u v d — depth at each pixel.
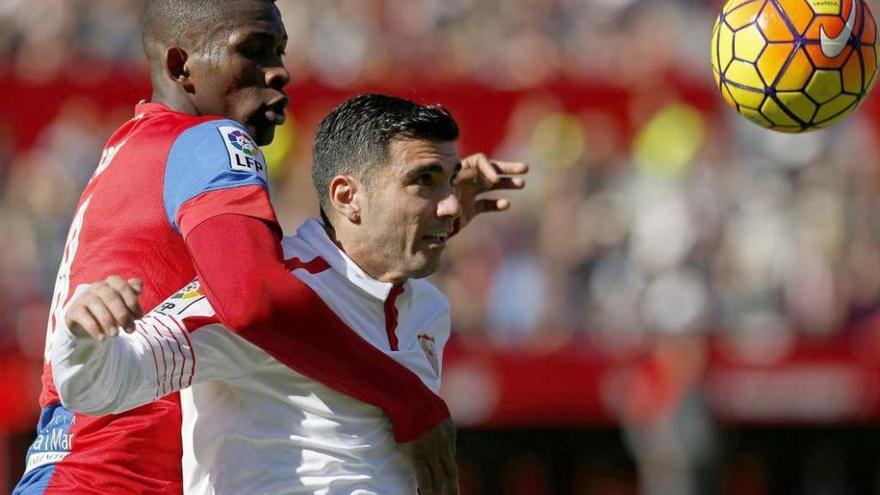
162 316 15.63
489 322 45.31
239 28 17.69
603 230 48.31
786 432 43.28
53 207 46.59
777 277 46.94
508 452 42.81
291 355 15.59
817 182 49.72
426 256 16.80
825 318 45.53
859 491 43.22
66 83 47.94
